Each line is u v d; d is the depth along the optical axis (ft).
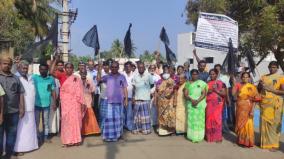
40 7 95.55
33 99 26.94
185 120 32.63
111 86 30.40
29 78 26.78
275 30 40.16
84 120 32.19
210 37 33.04
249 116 28.94
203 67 34.32
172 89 32.32
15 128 25.23
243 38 44.60
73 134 28.76
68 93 28.63
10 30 73.87
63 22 55.77
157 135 33.22
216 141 30.68
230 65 33.53
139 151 27.61
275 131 28.45
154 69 37.37
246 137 28.86
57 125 32.07
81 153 26.86
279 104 28.25
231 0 45.52
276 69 28.19
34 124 27.30
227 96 34.14
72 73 29.01
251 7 44.11
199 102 30.40
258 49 43.91
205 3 45.78
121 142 30.35
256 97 28.78
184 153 27.25
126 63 35.29
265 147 28.68
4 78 24.25
